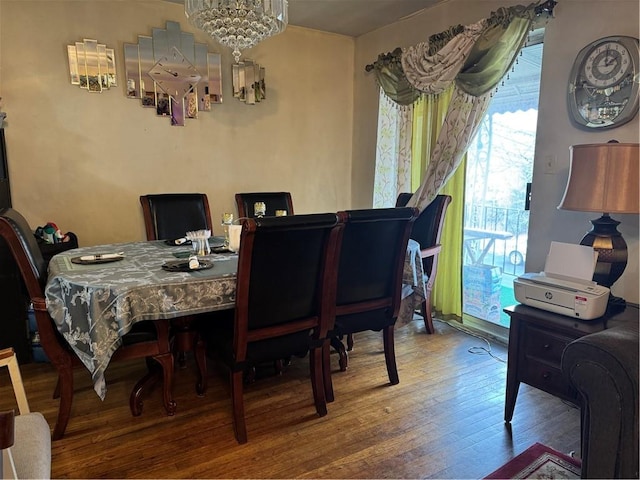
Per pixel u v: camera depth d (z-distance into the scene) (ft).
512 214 9.84
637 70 7.00
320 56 13.07
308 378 8.16
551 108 8.32
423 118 11.18
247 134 12.19
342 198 14.20
